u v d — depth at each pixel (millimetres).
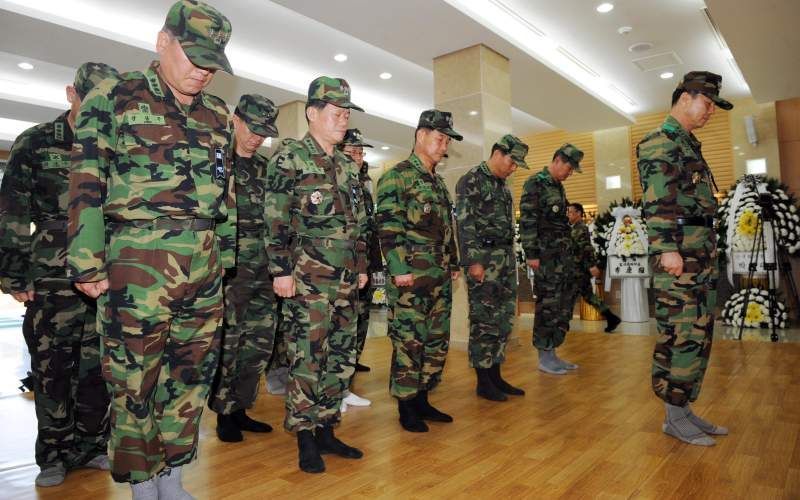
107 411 2416
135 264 1646
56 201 2248
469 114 6008
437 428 2854
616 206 8391
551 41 6590
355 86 8062
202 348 1825
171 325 1773
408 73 7523
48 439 2244
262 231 2838
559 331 4262
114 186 1651
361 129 9602
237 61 6855
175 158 1697
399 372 2838
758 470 2143
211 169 1776
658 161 2490
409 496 2006
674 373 2514
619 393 3477
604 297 8852
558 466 2266
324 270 2309
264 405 3482
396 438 2707
